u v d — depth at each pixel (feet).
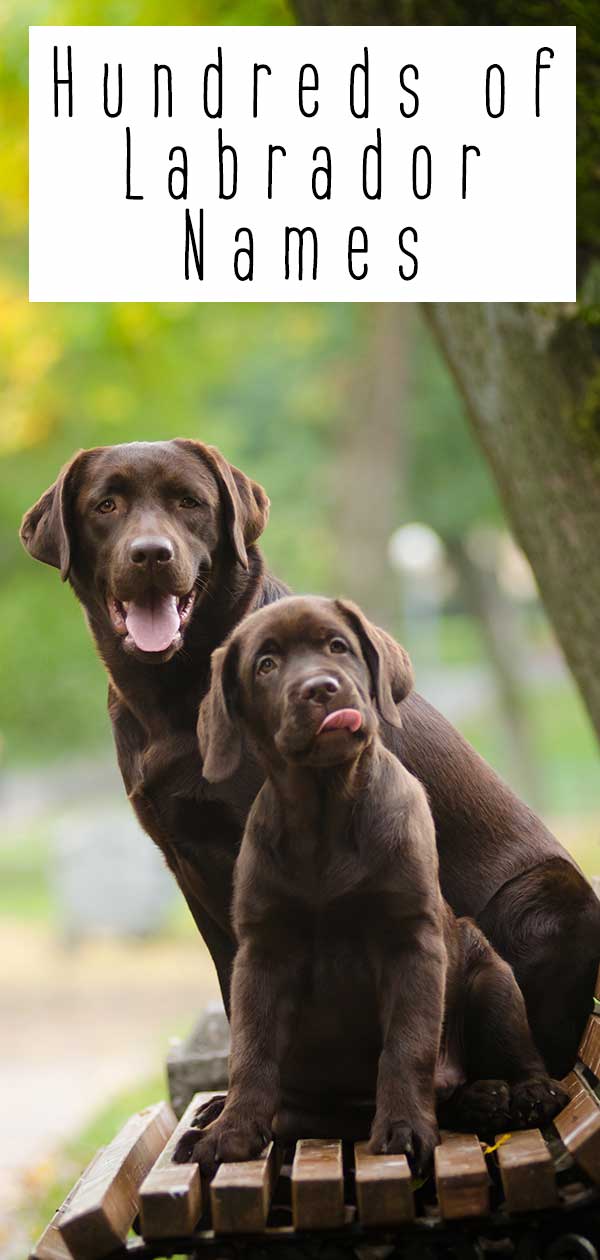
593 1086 22.44
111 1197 18.54
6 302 101.19
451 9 29.71
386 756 20.44
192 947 116.26
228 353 124.06
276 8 57.21
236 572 24.66
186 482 24.00
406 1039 19.19
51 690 144.97
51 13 63.05
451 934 21.61
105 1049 74.02
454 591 223.71
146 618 23.16
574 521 28.22
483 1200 17.21
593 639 28.94
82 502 24.40
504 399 28.84
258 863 20.15
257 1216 17.44
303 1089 21.36
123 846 119.85
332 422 151.94
